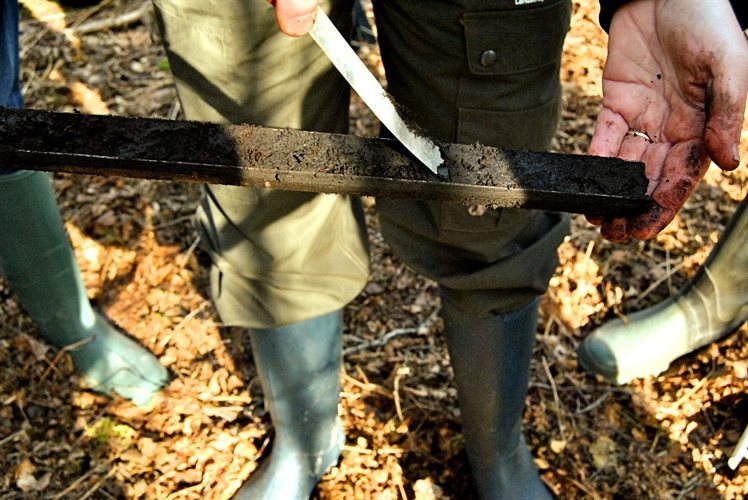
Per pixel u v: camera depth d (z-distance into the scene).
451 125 1.26
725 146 1.06
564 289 2.13
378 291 2.13
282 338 1.55
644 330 1.96
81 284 1.81
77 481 1.78
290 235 1.38
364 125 2.46
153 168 1.06
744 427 1.87
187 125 1.09
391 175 1.07
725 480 1.79
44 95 2.53
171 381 1.97
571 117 2.53
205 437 1.86
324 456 1.77
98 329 1.88
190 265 2.17
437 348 2.03
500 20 1.15
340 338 1.65
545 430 1.89
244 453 1.84
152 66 2.67
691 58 1.10
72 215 2.23
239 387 1.97
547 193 1.09
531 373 1.98
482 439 1.65
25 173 1.55
